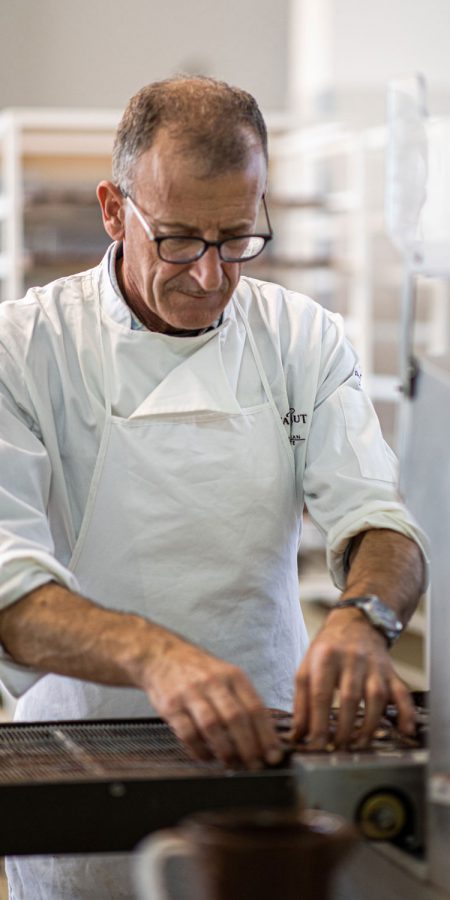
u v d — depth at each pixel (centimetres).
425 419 128
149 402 178
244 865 92
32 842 117
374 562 162
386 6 601
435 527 124
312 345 190
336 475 180
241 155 154
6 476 168
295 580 194
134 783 119
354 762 122
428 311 520
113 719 151
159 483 178
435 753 119
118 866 170
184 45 707
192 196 153
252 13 713
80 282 187
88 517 179
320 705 136
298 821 98
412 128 152
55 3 688
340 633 145
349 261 496
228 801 121
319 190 564
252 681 185
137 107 161
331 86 544
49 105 695
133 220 164
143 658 135
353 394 189
